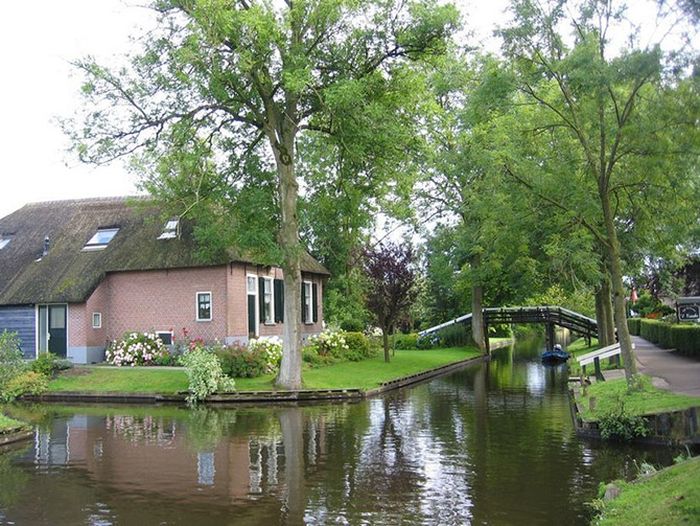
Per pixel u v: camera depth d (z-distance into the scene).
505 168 15.61
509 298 45.97
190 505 9.05
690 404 12.09
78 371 23.61
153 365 25.34
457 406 18.17
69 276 27.50
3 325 27.64
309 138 24.36
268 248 19.30
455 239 34.81
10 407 19.81
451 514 8.40
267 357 23.83
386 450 12.33
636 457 11.12
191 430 14.93
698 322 29.30
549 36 14.63
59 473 10.95
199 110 20.17
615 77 13.12
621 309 14.94
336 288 38.97
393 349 32.78
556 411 16.77
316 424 15.48
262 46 17.69
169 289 27.03
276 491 9.66
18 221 31.70
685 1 7.95
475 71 32.53
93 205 31.27
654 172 13.62
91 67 19.14
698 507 6.50
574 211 15.05
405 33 19.25
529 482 9.80
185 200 21.16
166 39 19.62
